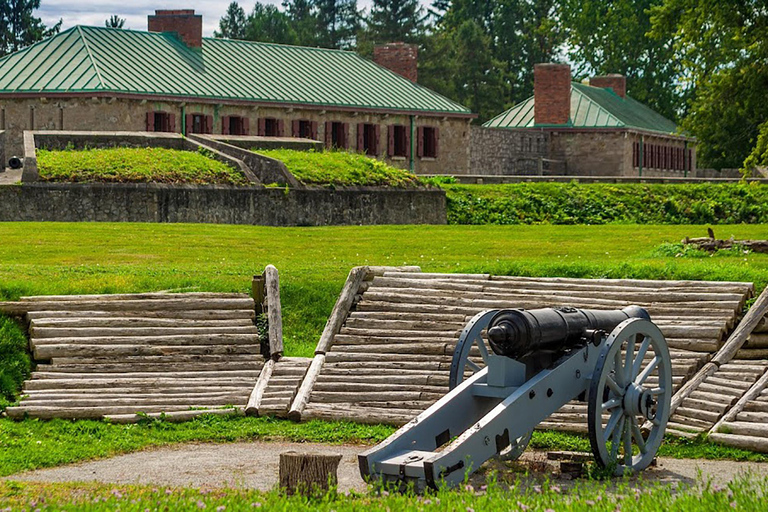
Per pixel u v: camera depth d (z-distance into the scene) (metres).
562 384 12.84
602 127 69.50
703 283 18.42
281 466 11.12
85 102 49.47
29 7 109.19
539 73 71.00
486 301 18.97
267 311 19.64
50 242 28.45
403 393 16.97
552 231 35.44
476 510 9.88
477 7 109.56
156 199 35.41
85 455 14.59
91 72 50.34
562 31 97.62
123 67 51.91
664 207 46.09
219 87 54.22
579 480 12.71
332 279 23.02
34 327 18.20
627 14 88.25
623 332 12.98
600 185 47.50
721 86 42.00
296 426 16.28
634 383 13.37
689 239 28.14
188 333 18.62
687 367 16.52
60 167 36.19
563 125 70.50
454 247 30.38
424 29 110.62
